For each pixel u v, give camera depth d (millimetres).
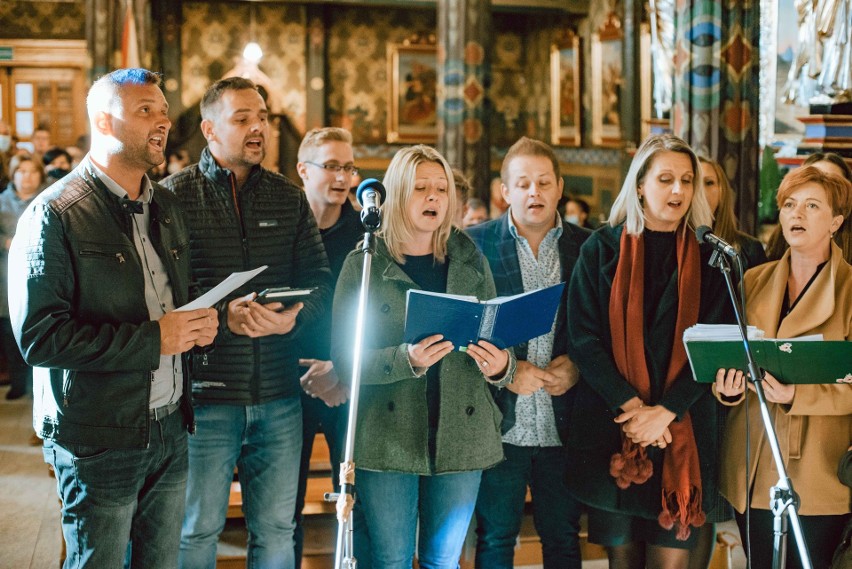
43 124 13305
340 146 3816
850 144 6730
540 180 3355
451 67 8453
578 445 3219
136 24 10117
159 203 2793
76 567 2613
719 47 5219
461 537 3051
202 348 2941
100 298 2566
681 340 3121
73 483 2594
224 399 3170
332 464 3787
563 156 13102
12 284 2521
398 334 3018
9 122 13273
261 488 3283
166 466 2773
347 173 3830
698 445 3129
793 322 3117
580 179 12594
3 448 6148
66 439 2555
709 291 3201
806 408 2975
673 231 3244
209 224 3223
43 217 2504
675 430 3100
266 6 13742
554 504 3412
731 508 3279
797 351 2832
